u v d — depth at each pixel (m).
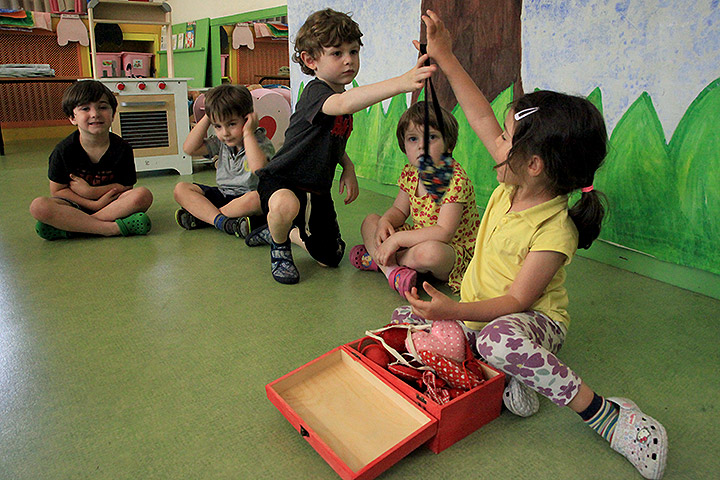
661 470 0.71
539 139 0.77
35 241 1.70
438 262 1.25
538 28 1.56
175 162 2.72
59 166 1.70
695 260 1.30
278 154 1.40
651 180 1.36
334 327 1.12
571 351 1.03
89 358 1.00
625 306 1.23
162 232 1.81
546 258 0.81
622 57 1.37
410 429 0.78
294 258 1.58
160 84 2.59
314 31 1.25
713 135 1.23
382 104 2.22
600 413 0.77
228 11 3.55
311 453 0.76
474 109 0.91
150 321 1.15
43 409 0.85
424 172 0.89
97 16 2.82
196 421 0.82
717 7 1.18
